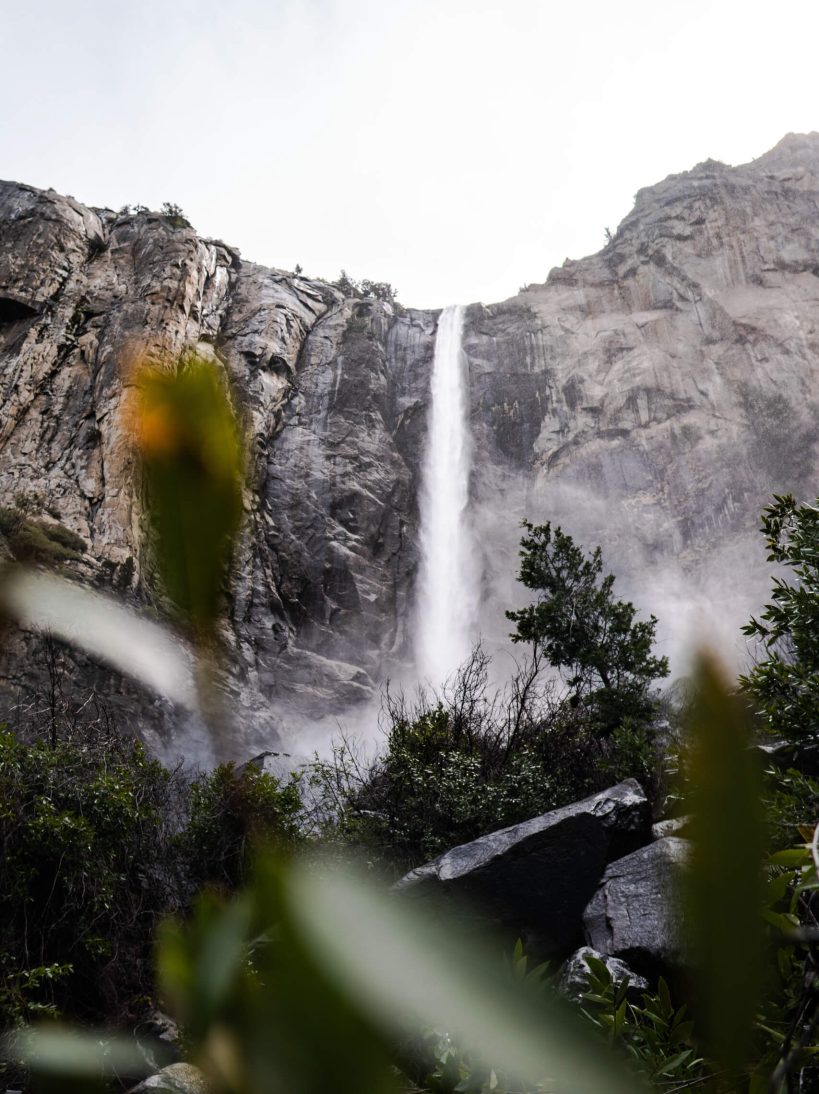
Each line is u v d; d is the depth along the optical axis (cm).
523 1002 27
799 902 112
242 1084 22
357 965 23
